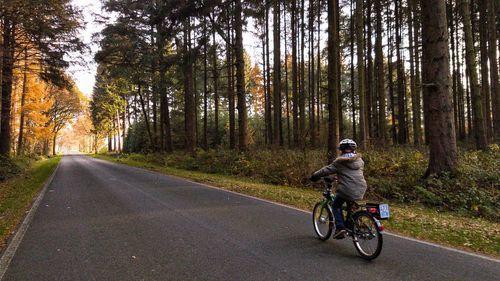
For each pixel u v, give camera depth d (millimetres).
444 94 10570
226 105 49938
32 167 29250
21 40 20000
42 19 18000
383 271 4773
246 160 19688
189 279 4559
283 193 12141
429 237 6555
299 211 8992
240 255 5496
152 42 30125
